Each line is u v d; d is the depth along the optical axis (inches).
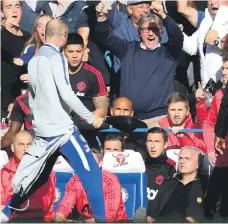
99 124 925.2
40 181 934.4
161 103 1133.1
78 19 1218.6
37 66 916.0
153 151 1000.2
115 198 935.0
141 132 1065.5
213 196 988.6
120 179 961.5
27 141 982.4
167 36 1179.9
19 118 1088.2
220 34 1167.6
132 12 1184.2
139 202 956.6
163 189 987.3
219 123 970.7
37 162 912.3
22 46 1239.5
